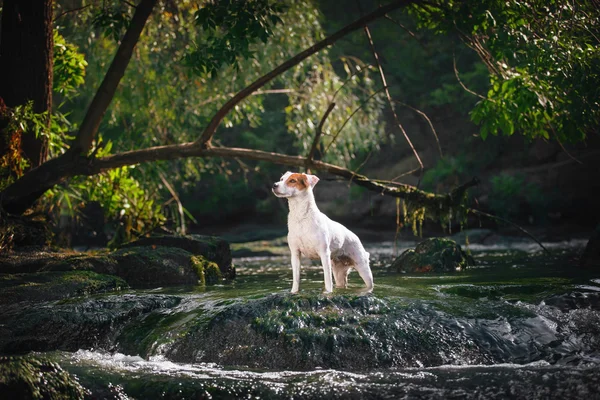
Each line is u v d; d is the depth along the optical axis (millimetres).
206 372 5078
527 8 9758
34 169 10414
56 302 6859
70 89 13375
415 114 25516
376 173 25094
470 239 18781
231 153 10812
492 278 8148
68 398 4543
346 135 17781
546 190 20969
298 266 6223
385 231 22953
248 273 11328
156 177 16141
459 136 24766
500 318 5758
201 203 26812
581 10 9922
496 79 10539
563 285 6906
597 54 9570
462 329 5492
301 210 6035
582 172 20656
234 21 9727
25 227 10109
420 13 11750
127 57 10531
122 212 12898
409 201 10797
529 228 20547
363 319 5551
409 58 25375
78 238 20438
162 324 6199
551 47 9477
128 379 4918
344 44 25641
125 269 9008
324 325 5492
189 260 9492
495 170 23547
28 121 10492
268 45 16938
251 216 27578
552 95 9844
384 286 7152
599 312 5992
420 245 10664
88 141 10508
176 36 17266
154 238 10328
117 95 16703
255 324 5602
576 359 5168
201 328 5785
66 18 16828
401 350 5250
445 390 4488
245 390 4605
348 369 5109
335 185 25344
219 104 17547
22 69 10836
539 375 4699
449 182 23312
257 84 10531
